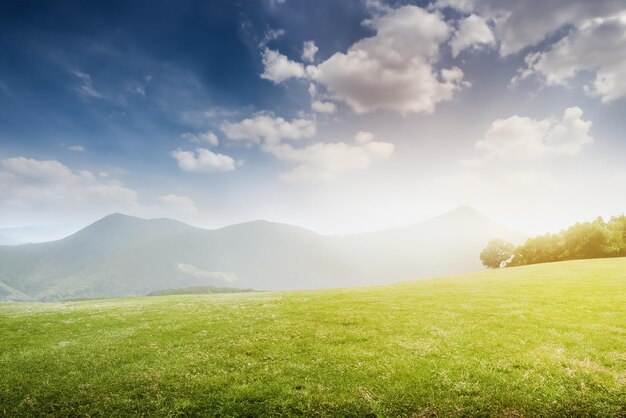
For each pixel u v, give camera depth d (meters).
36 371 18.42
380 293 44.16
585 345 19.12
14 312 34.91
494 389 14.91
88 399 15.46
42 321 29.84
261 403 14.68
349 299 39.09
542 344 19.62
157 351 21.00
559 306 28.89
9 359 20.11
